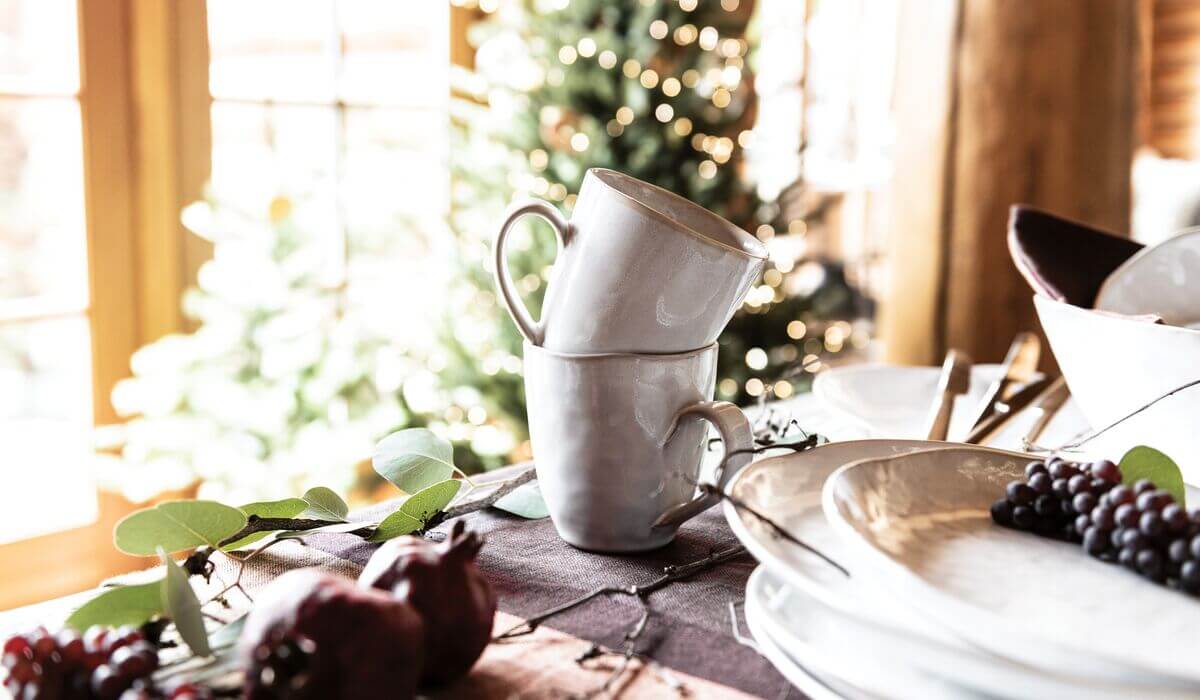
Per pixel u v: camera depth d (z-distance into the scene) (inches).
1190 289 30.6
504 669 22.5
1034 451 31.0
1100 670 18.6
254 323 83.1
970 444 26.7
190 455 78.5
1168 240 30.8
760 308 110.4
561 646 23.4
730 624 24.3
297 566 26.6
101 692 19.6
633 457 27.0
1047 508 23.5
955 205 67.4
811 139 167.9
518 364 101.1
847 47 169.3
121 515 90.0
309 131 104.5
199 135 93.1
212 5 93.2
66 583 86.4
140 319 90.9
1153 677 18.6
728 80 110.4
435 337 102.0
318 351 86.6
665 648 23.3
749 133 112.4
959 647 19.8
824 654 21.1
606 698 21.6
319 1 103.8
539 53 105.0
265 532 26.4
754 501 23.6
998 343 67.4
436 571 21.1
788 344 109.8
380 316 101.4
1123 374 27.4
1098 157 66.2
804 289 119.8
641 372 26.6
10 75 80.2
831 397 36.7
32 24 81.0
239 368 82.6
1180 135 199.6
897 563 20.1
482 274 102.2
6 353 82.0
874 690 20.2
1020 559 22.6
